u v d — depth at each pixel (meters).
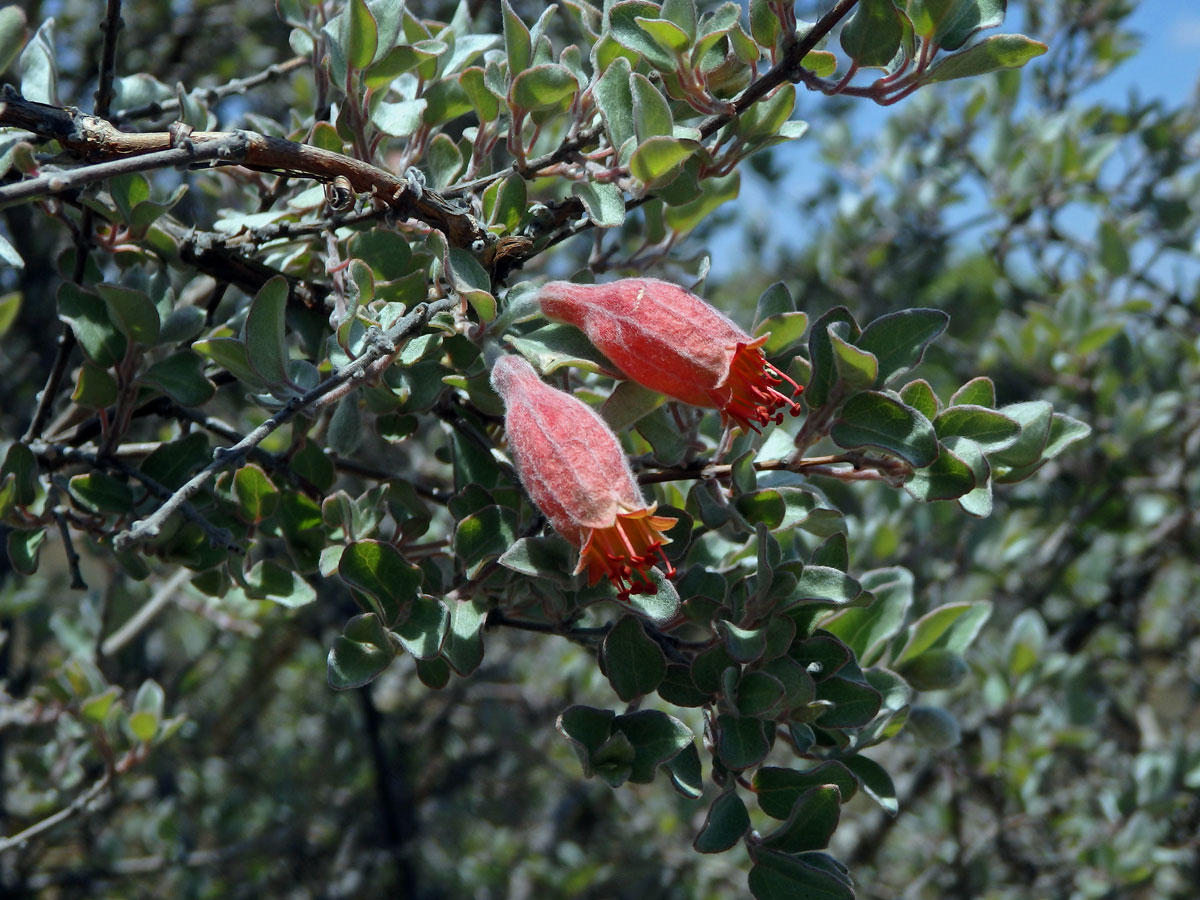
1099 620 0.92
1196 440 0.88
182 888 0.93
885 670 0.48
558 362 0.45
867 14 0.45
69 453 0.49
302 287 0.49
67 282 0.48
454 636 0.45
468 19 0.52
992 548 0.79
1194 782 0.78
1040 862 0.85
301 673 1.19
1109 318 0.85
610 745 0.45
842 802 0.46
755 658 0.45
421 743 1.12
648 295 0.44
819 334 0.46
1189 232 0.89
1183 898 0.88
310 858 1.05
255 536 0.49
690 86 0.46
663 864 0.94
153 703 0.56
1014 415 0.47
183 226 0.51
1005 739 0.79
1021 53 0.45
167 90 0.53
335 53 0.48
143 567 0.49
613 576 0.43
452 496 0.47
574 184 0.46
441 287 0.46
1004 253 0.90
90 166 0.43
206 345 0.46
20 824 0.88
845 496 0.82
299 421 0.49
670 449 0.46
